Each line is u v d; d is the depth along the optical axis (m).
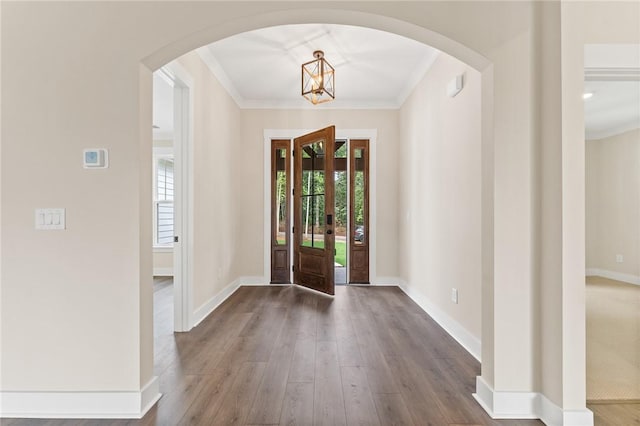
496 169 1.87
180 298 3.09
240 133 5.02
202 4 1.87
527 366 1.86
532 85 1.88
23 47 1.88
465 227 2.75
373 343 2.80
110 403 1.83
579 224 1.71
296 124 5.04
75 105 1.87
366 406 1.88
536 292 1.87
